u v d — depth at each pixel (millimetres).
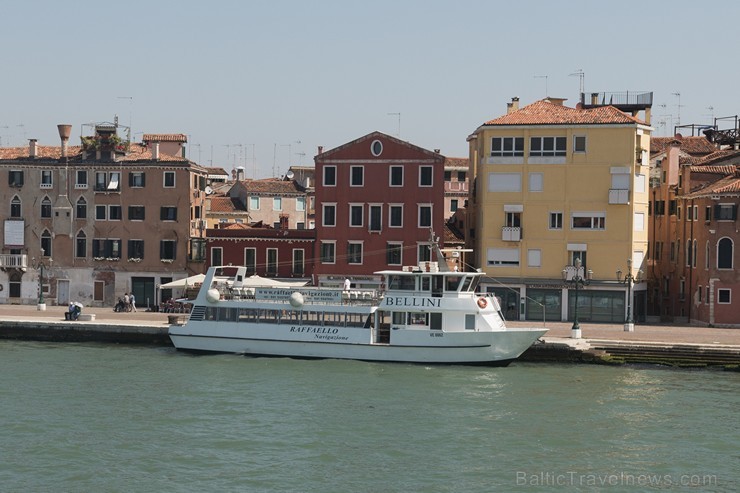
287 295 76438
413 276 73438
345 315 74875
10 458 48688
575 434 53656
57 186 107438
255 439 52219
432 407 59250
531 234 96062
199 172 109875
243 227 113312
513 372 70750
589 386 65875
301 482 45562
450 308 72812
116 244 107000
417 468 47688
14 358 75688
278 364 73000
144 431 53562
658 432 54156
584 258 95188
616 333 83000
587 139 95062
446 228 107812
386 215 99000
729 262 90438
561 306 95375
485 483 45719
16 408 58312
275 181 142500
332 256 100250
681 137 122625
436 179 98000
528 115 97562
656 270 104438
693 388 65625
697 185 97750
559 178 95500
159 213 106375
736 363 73500
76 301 107438
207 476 46281
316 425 54969
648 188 97750
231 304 77438
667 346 75125
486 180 96938
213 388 64188
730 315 90375
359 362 73812
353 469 47469
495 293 96750
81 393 62500
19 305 106625
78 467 47469
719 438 53062
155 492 44188
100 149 107812
